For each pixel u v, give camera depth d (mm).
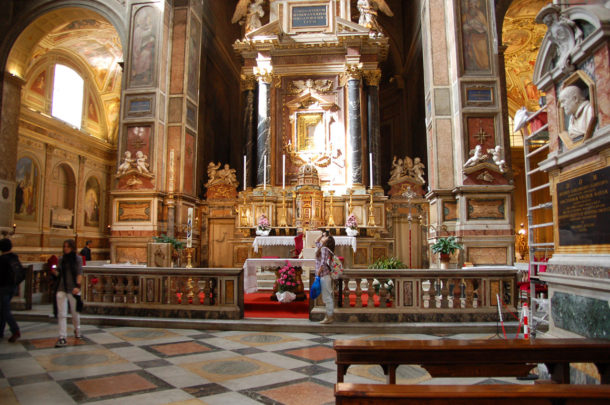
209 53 17344
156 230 12609
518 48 18203
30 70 16922
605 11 3467
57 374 4363
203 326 6832
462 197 10875
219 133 18875
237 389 3902
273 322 6773
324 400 3633
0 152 13680
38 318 7828
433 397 2256
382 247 14422
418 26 16500
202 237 15438
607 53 3393
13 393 3805
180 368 4574
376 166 15227
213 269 7172
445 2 12156
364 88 15672
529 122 5879
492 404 2254
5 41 14086
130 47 13680
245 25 16500
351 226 12422
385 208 14797
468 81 11328
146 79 13398
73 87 19922
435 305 6820
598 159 3523
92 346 5641
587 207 3684
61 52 18547
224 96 19609
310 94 15547
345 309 6801
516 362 3105
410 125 18625
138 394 3773
